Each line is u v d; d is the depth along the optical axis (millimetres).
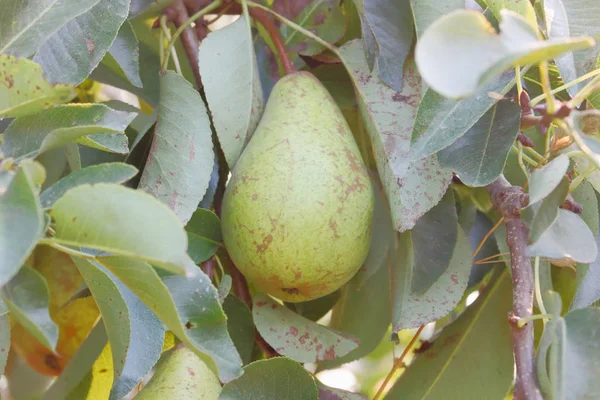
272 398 481
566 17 490
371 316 574
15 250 381
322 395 523
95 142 464
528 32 391
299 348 517
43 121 452
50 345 396
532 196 440
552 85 546
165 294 414
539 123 471
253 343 544
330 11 571
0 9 458
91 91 637
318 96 525
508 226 479
